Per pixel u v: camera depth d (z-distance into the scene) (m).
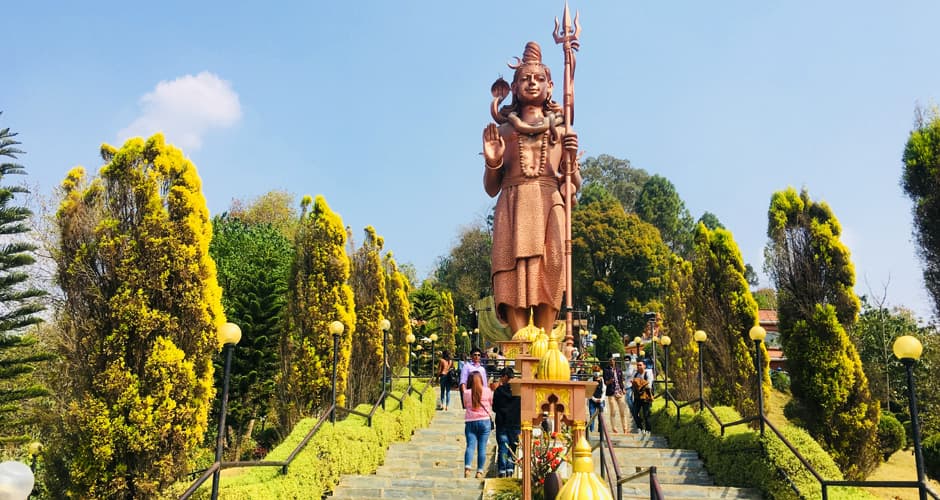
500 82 20.28
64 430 12.02
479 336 31.59
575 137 18.84
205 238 13.35
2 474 3.22
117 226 12.70
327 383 18.45
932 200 16.89
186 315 12.70
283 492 10.27
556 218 18.86
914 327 29.58
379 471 13.18
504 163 19.67
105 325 12.32
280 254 34.22
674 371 22.19
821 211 15.92
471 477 11.87
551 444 9.05
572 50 19.56
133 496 11.77
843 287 15.22
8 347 17.84
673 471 13.37
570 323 17.25
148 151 13.12
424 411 17.55
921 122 17.91
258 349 25.64
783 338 15.46
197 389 12.66
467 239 62.66
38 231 21.41
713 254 20.22
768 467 11.64
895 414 24.45
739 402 18.61
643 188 66.50
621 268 49.66
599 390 16.25
